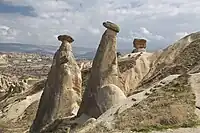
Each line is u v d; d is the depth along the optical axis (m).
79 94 37.06
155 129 18.81
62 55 37.59
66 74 36.47
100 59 32.03
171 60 54.38
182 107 21.70
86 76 56.81
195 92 24.83
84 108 31.09
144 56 58.97
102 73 31.39
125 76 53.88
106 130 20.28
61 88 35.94
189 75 29.69
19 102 59.75
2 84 101.00
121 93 29.47
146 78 53.00
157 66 55.12
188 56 50.25
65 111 35.09
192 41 57.50
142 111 21.95
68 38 38.50
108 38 32.38
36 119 36.88
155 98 24.58
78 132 22.48
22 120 50.81
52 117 34.81
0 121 52.41
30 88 72.81
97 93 30.52
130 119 21.06
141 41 69.06
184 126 19.02
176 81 28.69
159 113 21.03
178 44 58.28
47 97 36.75
